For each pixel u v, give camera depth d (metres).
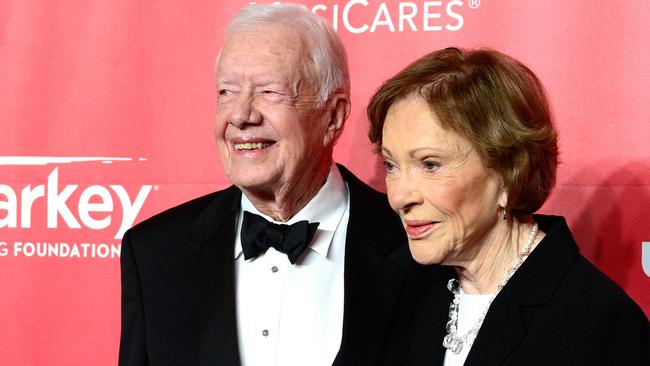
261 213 1.74
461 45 2.02
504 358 1.27
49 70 2.26
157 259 1.71
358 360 1.57
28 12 2.27
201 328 1.63
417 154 1.30
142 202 2.21
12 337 2.28
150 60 2.20
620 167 1.93
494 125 1.27
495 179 1.32
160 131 2.20
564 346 1.24
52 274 2.26
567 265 1.30
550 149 1.32
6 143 2.28
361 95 2.08
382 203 1.77
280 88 1.61
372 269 1.66
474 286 1.39
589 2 1.94
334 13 2.10
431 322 1.44
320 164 1.72
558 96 1.96
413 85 1.32
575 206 1.96
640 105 1.92
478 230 1.33
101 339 2.23
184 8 2.18
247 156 1.63
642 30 1.91
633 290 1.93
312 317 1.68
